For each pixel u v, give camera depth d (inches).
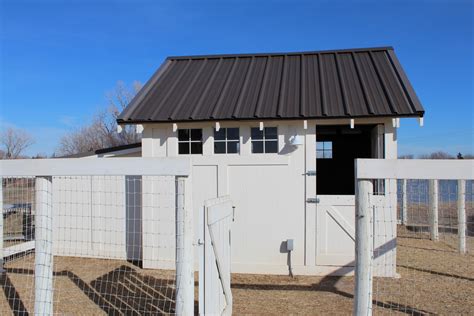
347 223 285.9
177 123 296.4
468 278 279.3
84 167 180.5
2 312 220.2
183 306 165.6
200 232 167.8
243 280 276.4
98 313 214.4
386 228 278.1
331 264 286.8
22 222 365.4
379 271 279.9
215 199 185.3
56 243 359.3
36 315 184.9
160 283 271.3
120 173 176.2
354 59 355.6
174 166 171.0
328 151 456.1
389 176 146.7
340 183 452.4
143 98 328.5
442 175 143.7
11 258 347.3
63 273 299.1
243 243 295.7
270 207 293.1
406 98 281.6
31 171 185.5
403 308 219.9
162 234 305.4
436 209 407.5
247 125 295.4
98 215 350.3
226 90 327.0
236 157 296.7
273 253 292.5
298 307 223.0
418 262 326.0
